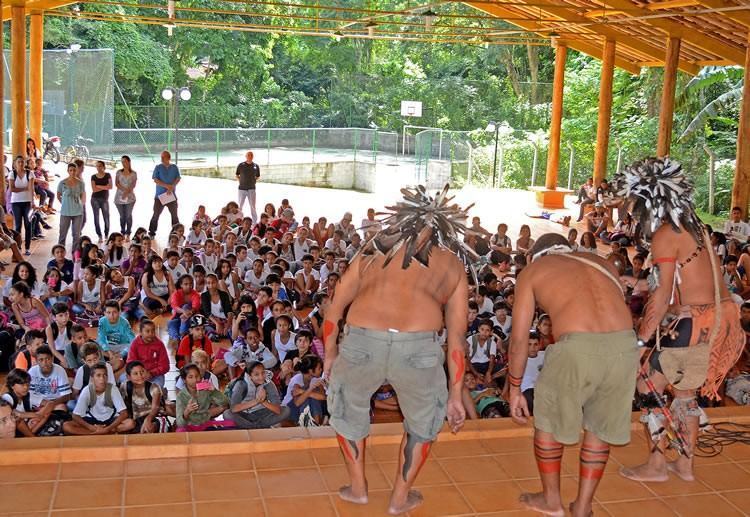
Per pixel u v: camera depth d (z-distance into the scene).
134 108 30.77
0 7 14.28
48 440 4.00
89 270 9.64
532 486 3.92
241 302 8.85
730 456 4.30
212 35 32.88
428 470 4.04
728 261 11.16
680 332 3.78
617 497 3.86
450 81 34.78
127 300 9.85
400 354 3.26
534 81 33.59
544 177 28.03
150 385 6.48
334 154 29.98
